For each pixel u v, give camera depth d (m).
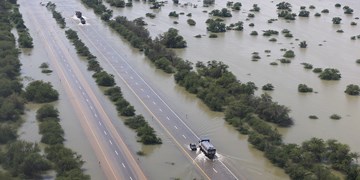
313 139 113.12
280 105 135.50
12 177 96.69
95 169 103.38
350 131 125.56
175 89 152.38
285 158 106.25
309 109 139.62
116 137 118.38
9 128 114.69
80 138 117.31
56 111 129.00
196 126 126.44
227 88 148.75
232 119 128.12
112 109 134.75
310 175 99.62
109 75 154.62
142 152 111.25
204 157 110.19
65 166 99.38
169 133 121.69
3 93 137.12
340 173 103.69
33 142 113.00
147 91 149.38
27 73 160.38
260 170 105.12
